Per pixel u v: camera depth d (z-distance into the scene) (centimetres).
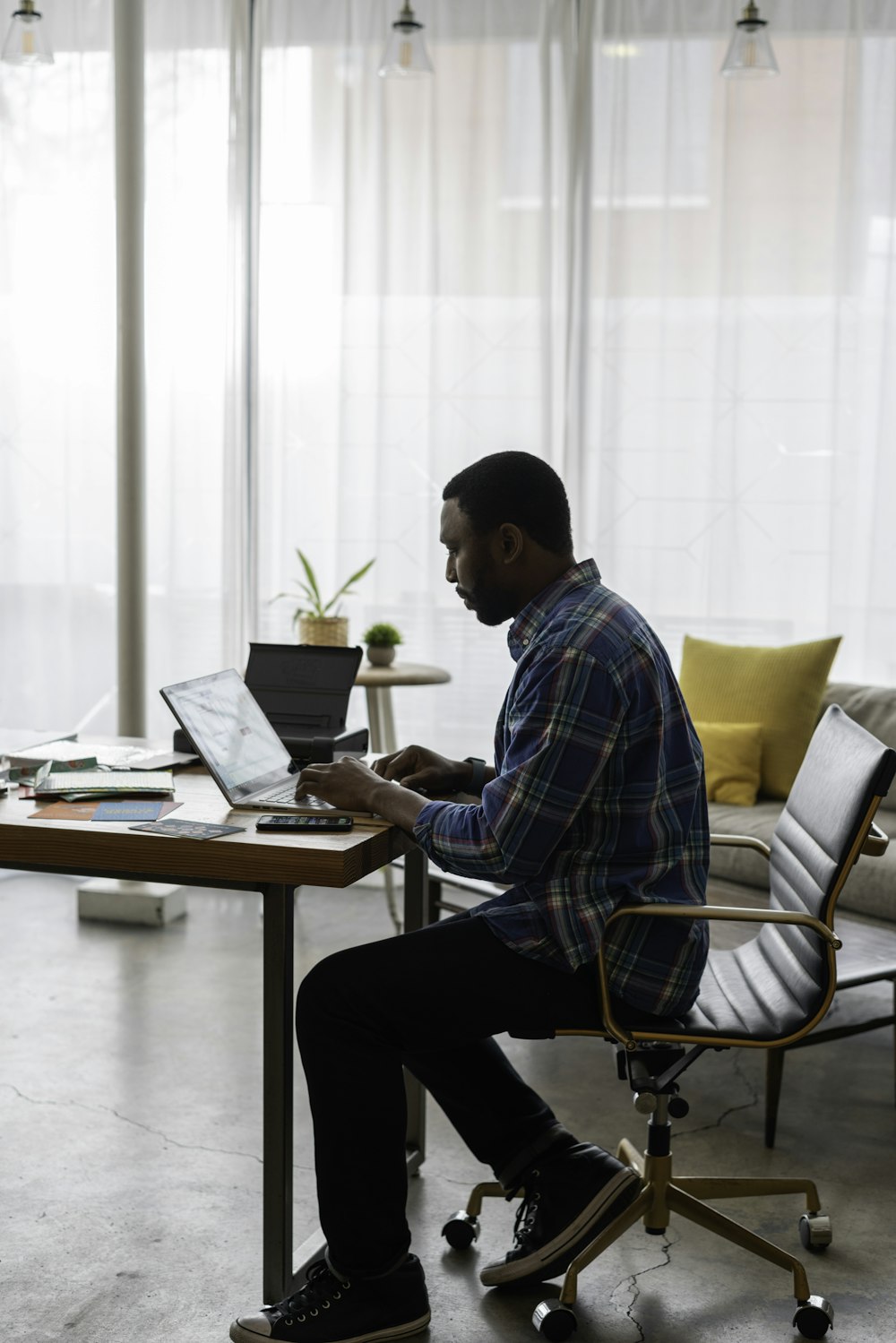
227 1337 191
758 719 393
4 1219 224
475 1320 198
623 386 427
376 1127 185
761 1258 215
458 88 429
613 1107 276
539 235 428
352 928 399
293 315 443
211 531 455
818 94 411
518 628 195
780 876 221
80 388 459
